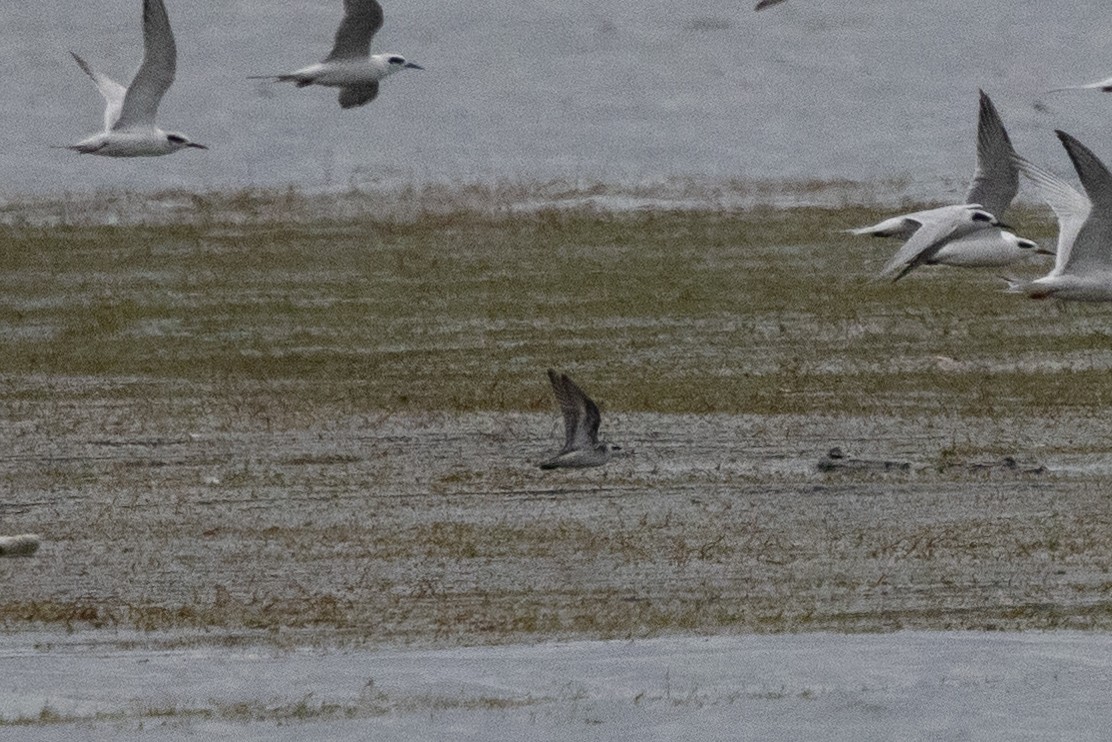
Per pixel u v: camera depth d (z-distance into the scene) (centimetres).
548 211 4388
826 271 3794
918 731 1519
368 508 2283
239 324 3391
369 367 3105
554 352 3206
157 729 1494
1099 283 1917
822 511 2278
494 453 2547
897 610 1875
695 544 2120
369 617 1844
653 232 4162
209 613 1856
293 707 1546
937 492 2370
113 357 3158
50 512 2264
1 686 1603
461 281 3709
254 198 4631
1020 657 1708
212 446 2583
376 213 4388
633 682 1634
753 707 1555
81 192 4797
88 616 1839
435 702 1573
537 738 1473
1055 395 2939
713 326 3378
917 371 3091
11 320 3419
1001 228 2136
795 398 2902
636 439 2631
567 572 2008
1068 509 2292
